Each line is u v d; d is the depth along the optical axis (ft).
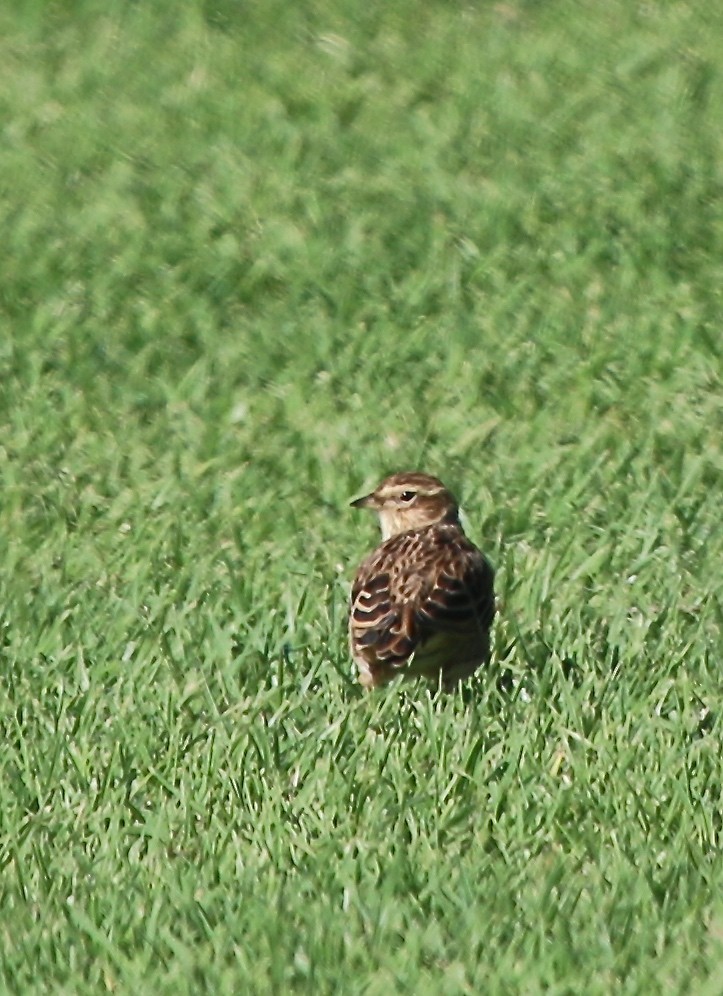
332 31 93.91
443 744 34.78
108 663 39.19
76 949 29.63
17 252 70.13
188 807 33.17
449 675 37.24
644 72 87.71
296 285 66.33
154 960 29.40
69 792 34.12
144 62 91.09
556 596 43.16
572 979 28.58
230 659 39.40
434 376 59.06
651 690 37.68
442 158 78.28
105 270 68.59
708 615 41.42
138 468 52.26
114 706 37.17
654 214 71.77
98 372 59.82
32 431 55.16
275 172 77.66
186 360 60.80
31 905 30.83
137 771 34.88
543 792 33.40
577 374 58.18
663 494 49.37
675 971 28.66
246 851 32.19
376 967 29.01
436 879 30.76
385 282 66.69
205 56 91.40
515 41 92.02
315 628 40.96
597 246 68.69
